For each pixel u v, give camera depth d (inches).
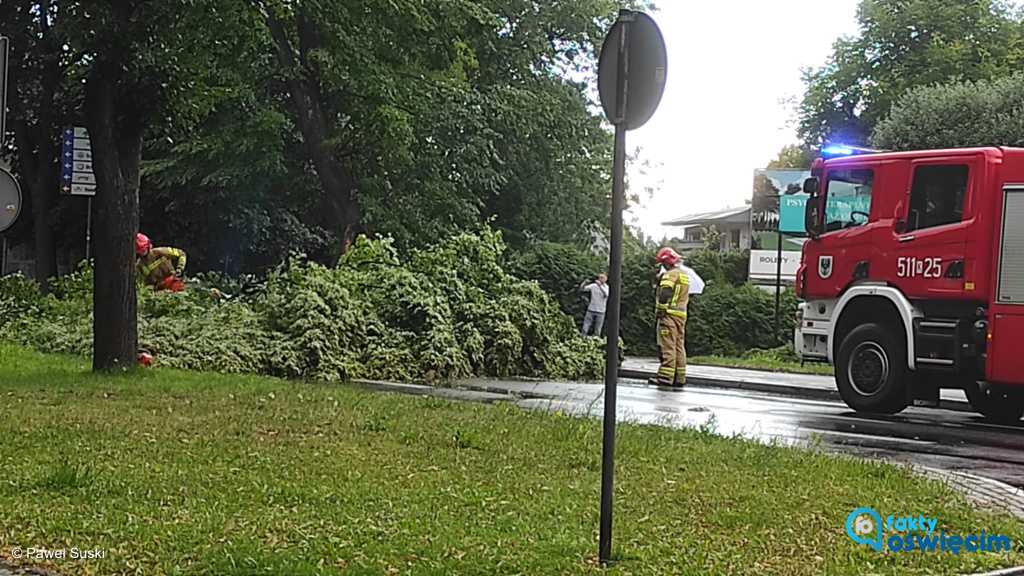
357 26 1042.7
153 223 1493.6
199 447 349.1
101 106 522.0
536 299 820.0
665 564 239.8
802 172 1221.1
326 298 709.3
